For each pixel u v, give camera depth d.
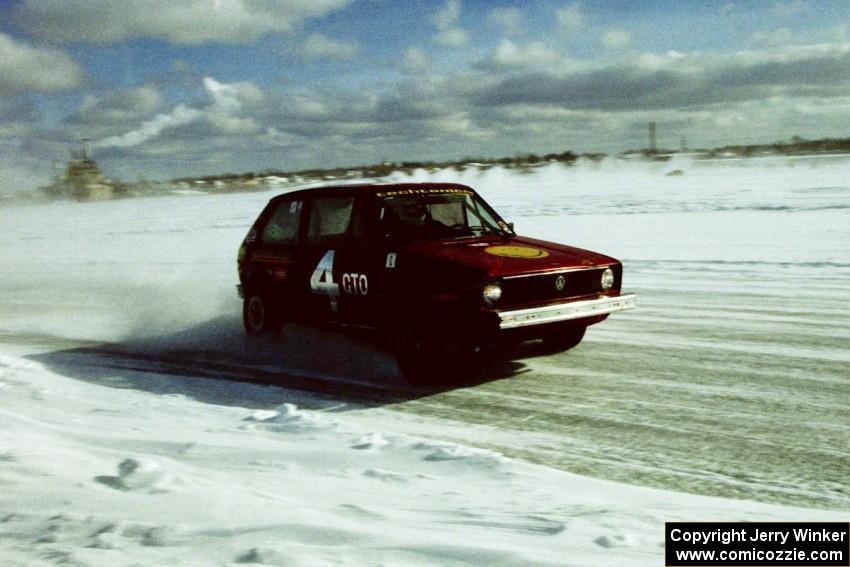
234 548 2.73
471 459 3.98
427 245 6.27
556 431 4.71
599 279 6.22
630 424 4.78
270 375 6.48
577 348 7.00
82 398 5.79
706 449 4.27
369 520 3.06
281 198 7.64
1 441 4.21
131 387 6.23
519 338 5.85
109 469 3.74
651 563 2.61
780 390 5.37
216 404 5.60
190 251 19.62
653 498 3.50
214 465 3.92
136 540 2.85
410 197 6.70
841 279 10.09
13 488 3.42
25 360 7.19
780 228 16.52
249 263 7.78
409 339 5.99
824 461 4.02
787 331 7.25
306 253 7.02
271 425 4.75
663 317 8.28
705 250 13.93
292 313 7.30
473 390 5.77
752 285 10.06
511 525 3.00
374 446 4.25
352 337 7.25
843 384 5.45
